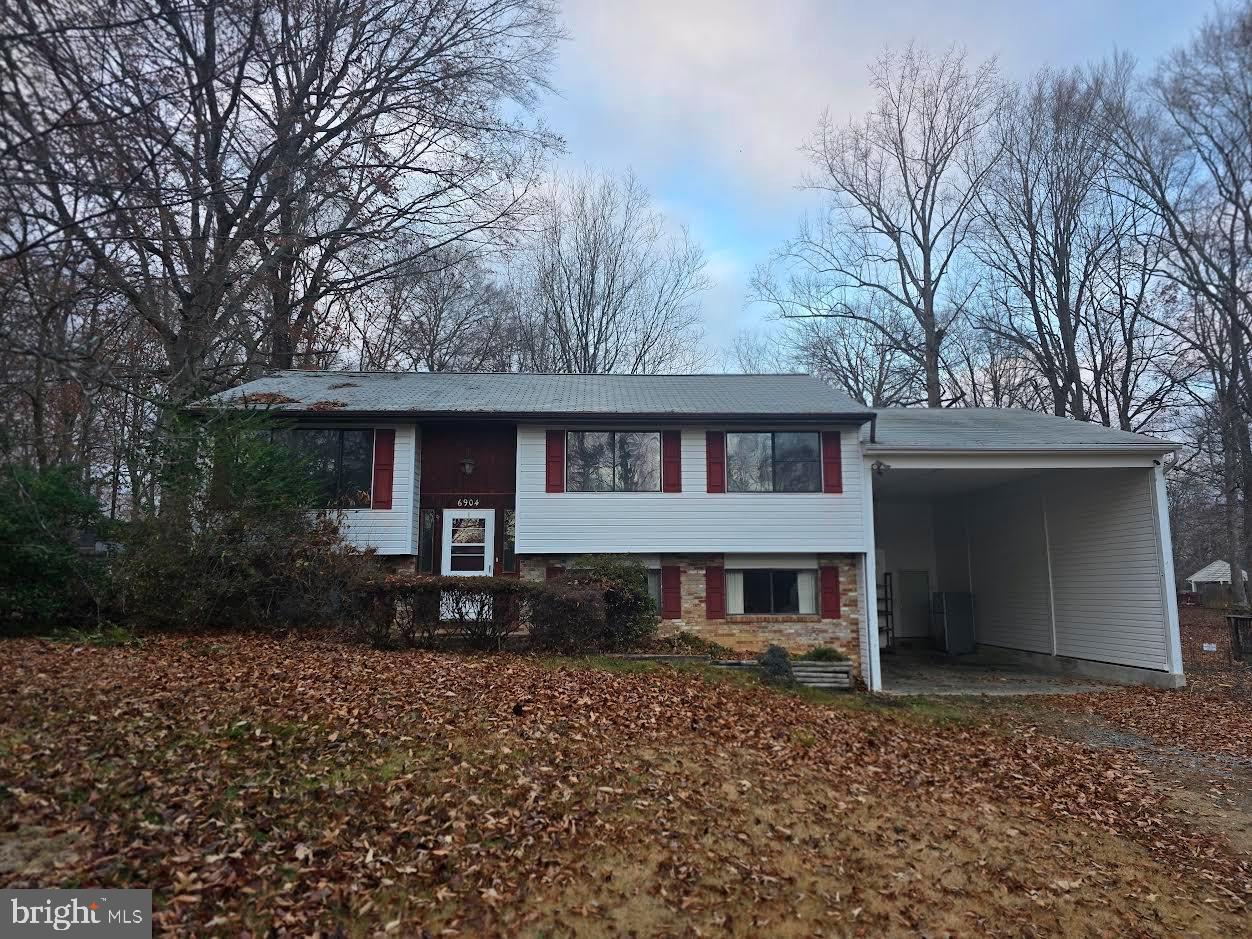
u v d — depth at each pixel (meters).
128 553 11.25
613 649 12.84
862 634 14.74
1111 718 11.66
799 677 13.12
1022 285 28.12
